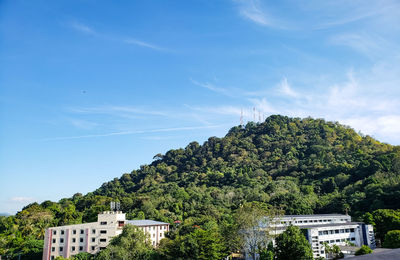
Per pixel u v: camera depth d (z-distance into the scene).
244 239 81.12
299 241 64.62
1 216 147.12
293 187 188.12
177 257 76.44
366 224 109.31
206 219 121.25
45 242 101.81
